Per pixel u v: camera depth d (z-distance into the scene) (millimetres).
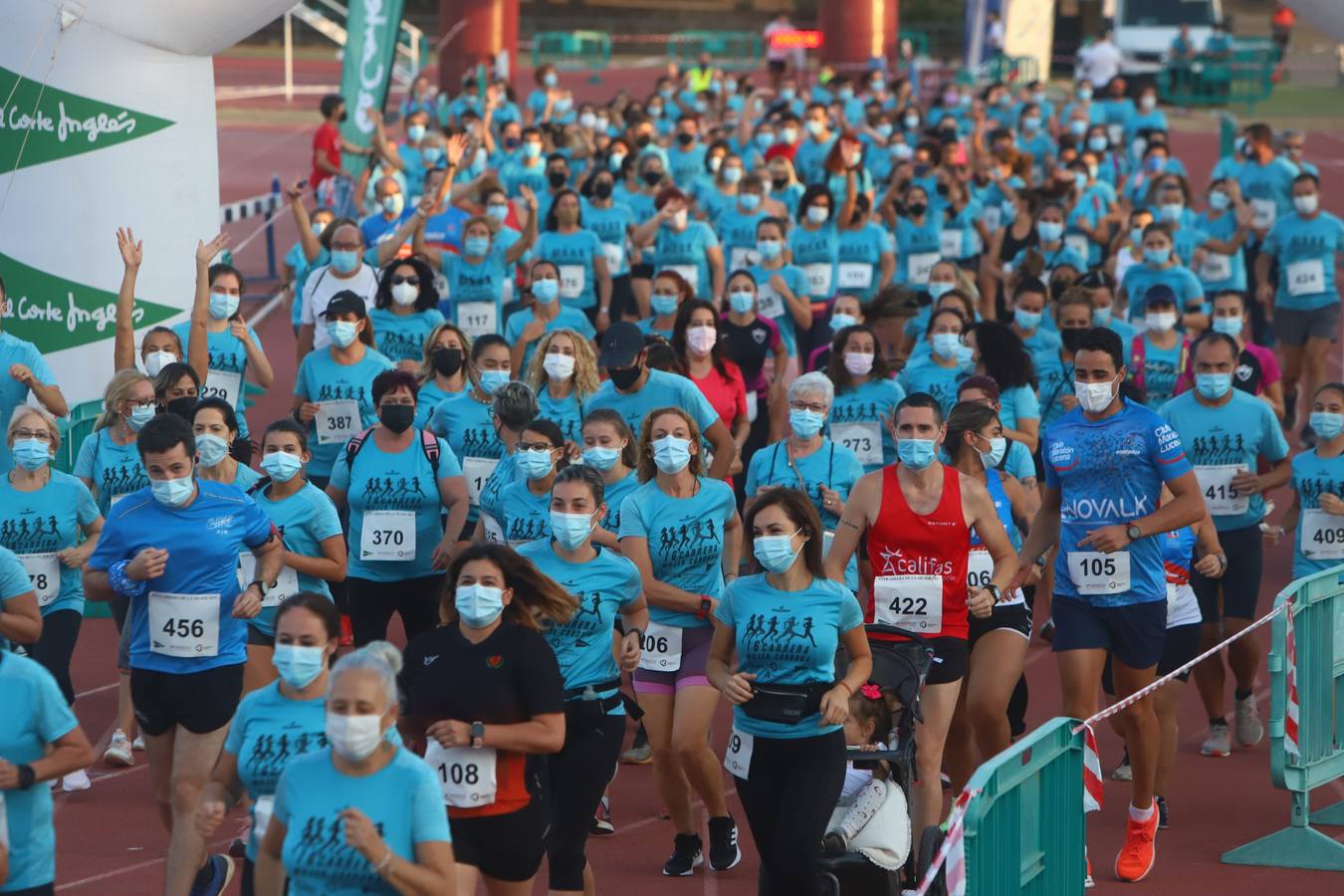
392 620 32500
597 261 40000
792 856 16625
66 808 22578
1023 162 58250
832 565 19531
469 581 15703
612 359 24453
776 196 50781
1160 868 20938
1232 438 24766
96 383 33688
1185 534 22141
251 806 15102
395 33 62219
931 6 186500
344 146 61688
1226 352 24500
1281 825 22422
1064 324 30156
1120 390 20859
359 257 32969
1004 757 14586
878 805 17250
